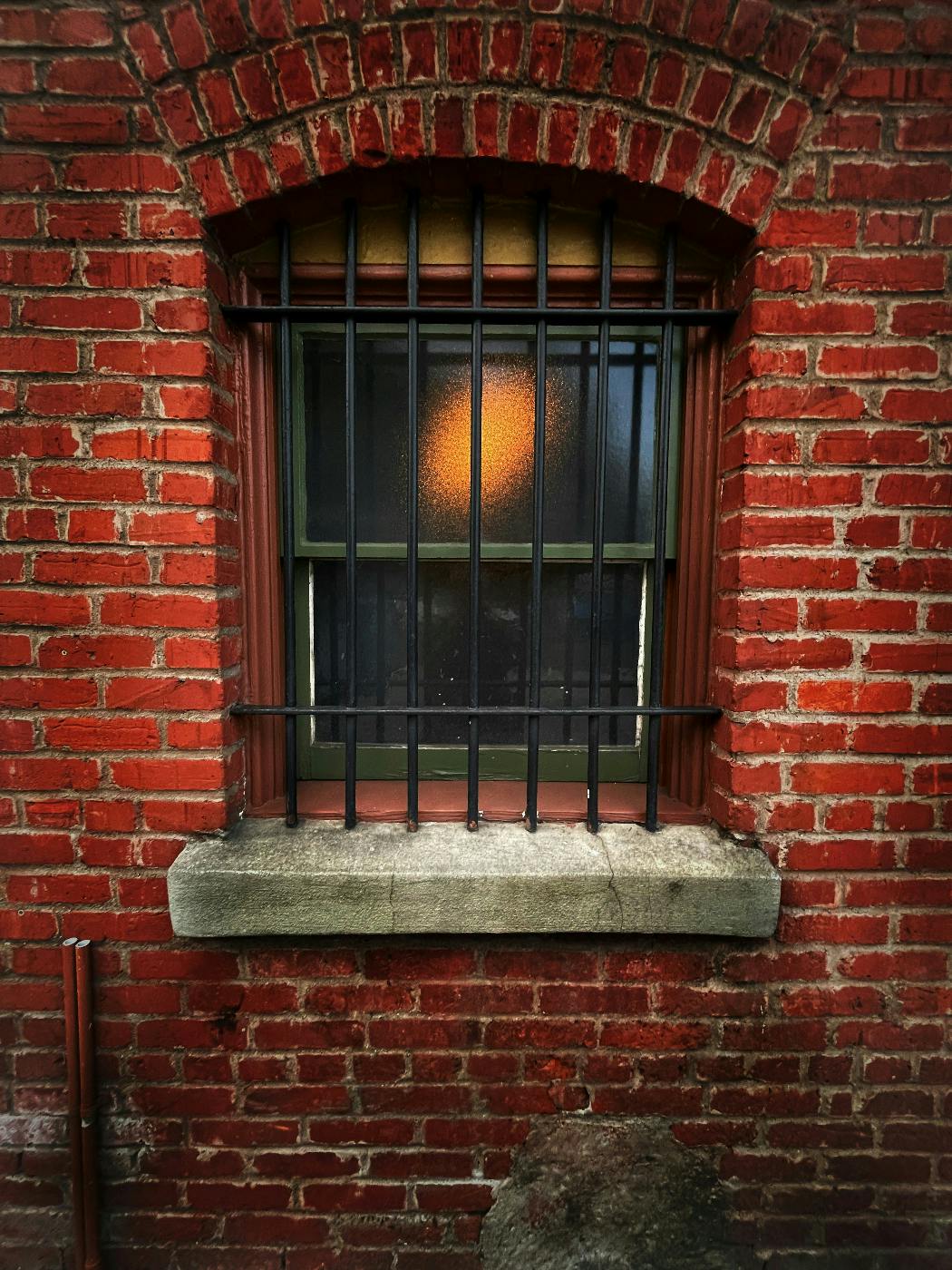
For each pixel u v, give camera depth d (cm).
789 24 133
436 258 157
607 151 138
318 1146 159
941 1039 156
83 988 153
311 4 131
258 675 166
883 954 154
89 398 143
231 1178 160
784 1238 159
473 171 142
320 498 176
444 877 143
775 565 147
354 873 143
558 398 176
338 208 151
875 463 144
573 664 183
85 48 135
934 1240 159
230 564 157
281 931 145
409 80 134
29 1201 161
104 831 153
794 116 136
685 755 170
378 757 182
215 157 138
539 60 133
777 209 139
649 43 133
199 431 144
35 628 148
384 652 183
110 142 138
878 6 133
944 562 146
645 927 146
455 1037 157
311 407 175
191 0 132
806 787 151
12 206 139
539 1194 159
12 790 152
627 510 177
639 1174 159
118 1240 161
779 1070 157
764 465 145
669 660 176
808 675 149
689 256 157
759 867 147
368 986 156
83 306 141
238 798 161
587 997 156
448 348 173
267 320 154
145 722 151
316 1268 161
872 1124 158
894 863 152
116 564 147
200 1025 156
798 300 141
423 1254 160
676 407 168
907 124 137
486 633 182
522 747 183
